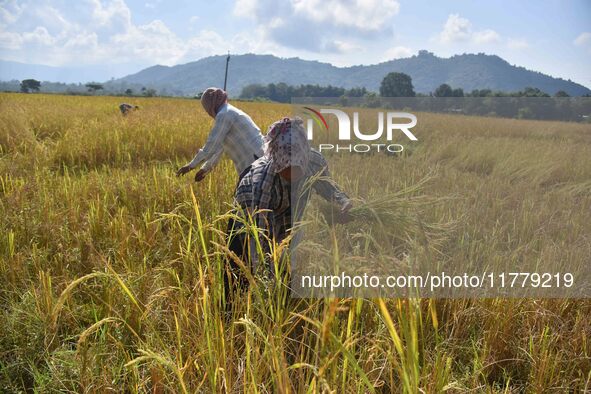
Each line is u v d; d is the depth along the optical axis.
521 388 2.46
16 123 10.21
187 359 2.16
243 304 2.41
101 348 2.53
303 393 1.96
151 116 13.36
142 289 3.05
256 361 1.97
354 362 1.54
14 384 2.55
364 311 2.61
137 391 2.23
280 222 2.99
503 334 2.57
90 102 33.06
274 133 2.40
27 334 2.83
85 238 3.93
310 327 2.51
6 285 3.40
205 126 11.95
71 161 8.52
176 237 3.91
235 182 5.91
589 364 2.46
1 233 4.07
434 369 1.92
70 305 3.08
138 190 5.54
